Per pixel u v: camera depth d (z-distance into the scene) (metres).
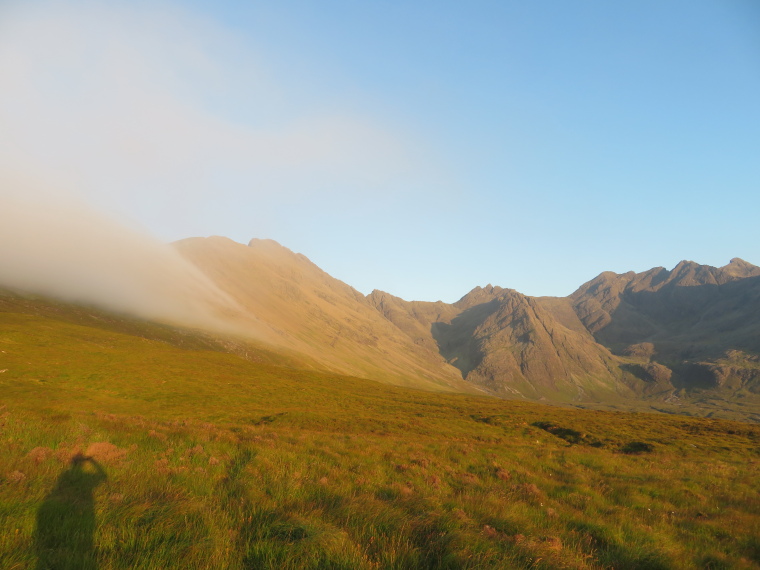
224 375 85.06
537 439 46.38
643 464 24.84
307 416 48.12
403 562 7.17
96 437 15.06
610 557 8.99
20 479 9.31
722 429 53.09
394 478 14.66
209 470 12.78
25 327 87.50
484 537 8.38
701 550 10.26
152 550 6.89
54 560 6.25
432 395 116.25
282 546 7.23
